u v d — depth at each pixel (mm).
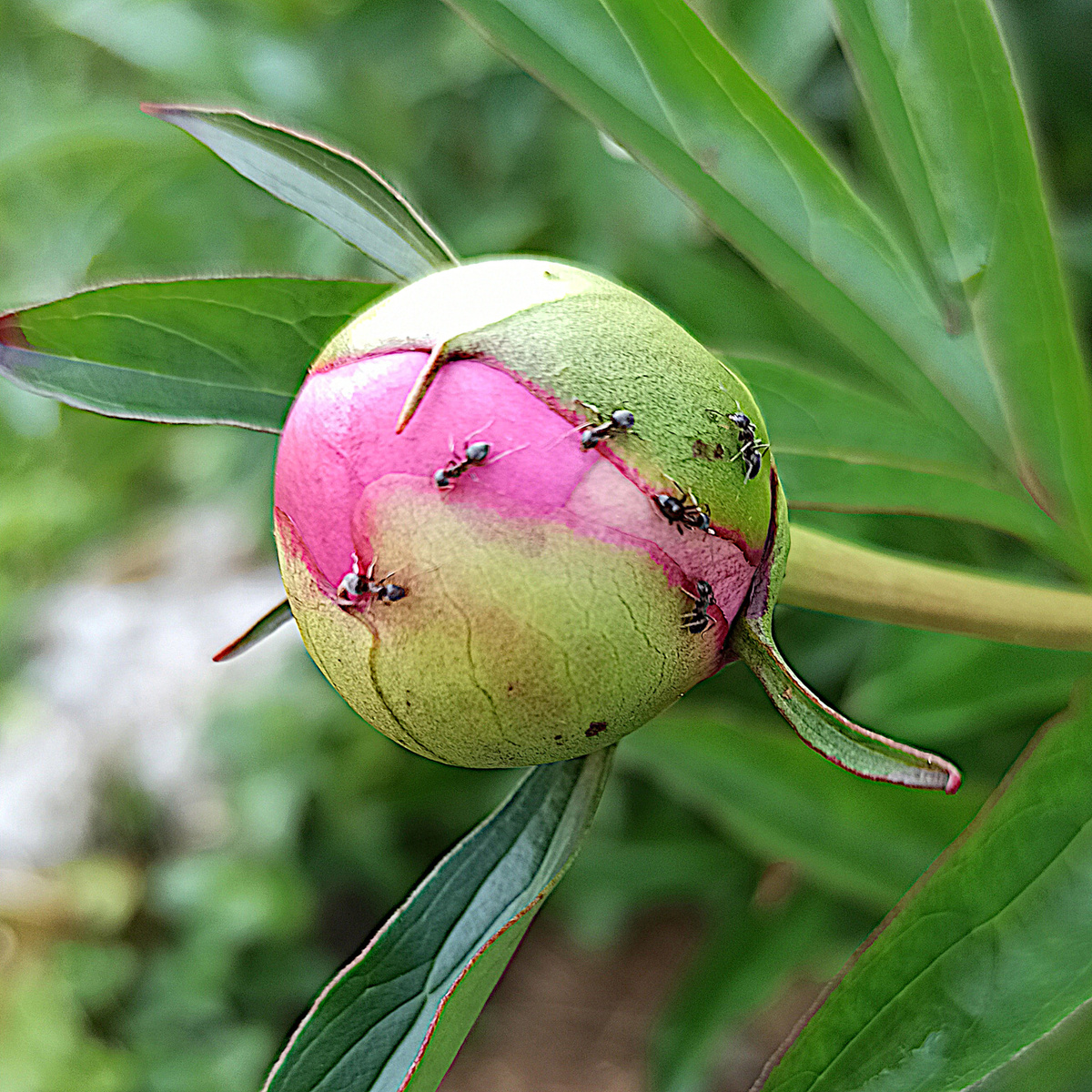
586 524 74
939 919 84
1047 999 80
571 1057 326
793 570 95
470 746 79
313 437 77
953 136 104
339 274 226
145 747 360
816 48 173
